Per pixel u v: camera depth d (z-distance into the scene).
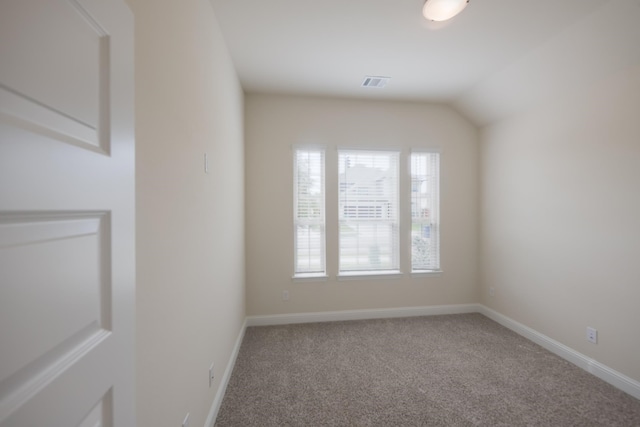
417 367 2.23
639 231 1.85
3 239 0.34
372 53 2.29
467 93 3.06
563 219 2.38
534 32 2.00
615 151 1.99
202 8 1.49
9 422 0.33
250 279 3.09
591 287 2.15
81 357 0.47
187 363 1.23
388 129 3.30
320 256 3.26
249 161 3.08
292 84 2.86
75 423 0.45
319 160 3.24
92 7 0.51
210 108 1.64
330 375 2.12
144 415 0.85
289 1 1.69
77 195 0.46
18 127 0.36
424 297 3.38
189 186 1.27
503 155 3.06
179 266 1.15
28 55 0.38
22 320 0.36
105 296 0.55
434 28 1.97
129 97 0.63
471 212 3.46
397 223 3.34
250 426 1.62
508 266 3.01
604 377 2.04
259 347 2.56
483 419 1.68
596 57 1.98
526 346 2.57
